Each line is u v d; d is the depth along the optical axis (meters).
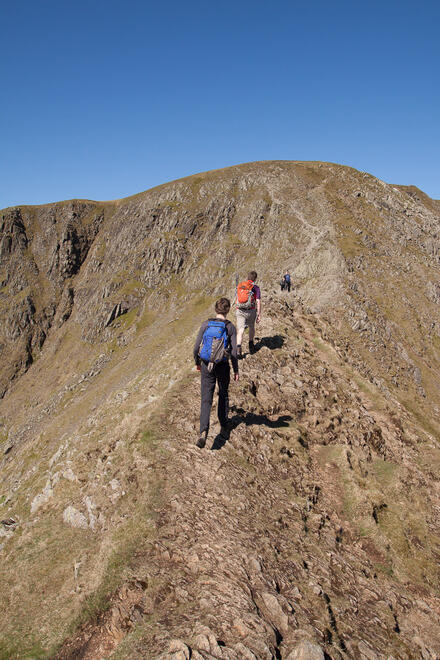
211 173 168.38
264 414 9.74
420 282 75.56
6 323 154.62
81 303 157.75
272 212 133.62
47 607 5.29
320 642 4.11
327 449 9.48
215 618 3.95
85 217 182.88
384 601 5.52
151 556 5.12
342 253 74.25
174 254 146.50
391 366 47.94
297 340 14.80
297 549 5.94
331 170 143.25
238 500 6.49
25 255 172.50
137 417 9.57
